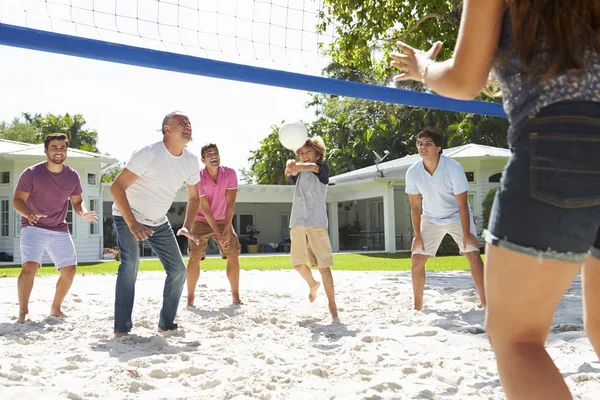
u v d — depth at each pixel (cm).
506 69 144
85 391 302
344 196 2733
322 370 337
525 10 136
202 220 677
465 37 147
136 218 479
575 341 409
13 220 2189
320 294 777
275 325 530
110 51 372
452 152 2361
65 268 582
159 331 501
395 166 2384
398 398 279
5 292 845
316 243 554
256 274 1155
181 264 500
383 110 3809
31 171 562
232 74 401
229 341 451
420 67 172
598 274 165
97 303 708
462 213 571
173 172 482
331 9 1402
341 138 3919
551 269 137
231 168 677
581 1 132
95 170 2325
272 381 319
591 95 134
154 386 315
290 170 559
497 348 147
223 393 296
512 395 143
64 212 590
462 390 295
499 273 142
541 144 135
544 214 133
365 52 1401
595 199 133
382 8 1377
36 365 356
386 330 455
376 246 3008
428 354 381
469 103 447
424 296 722
